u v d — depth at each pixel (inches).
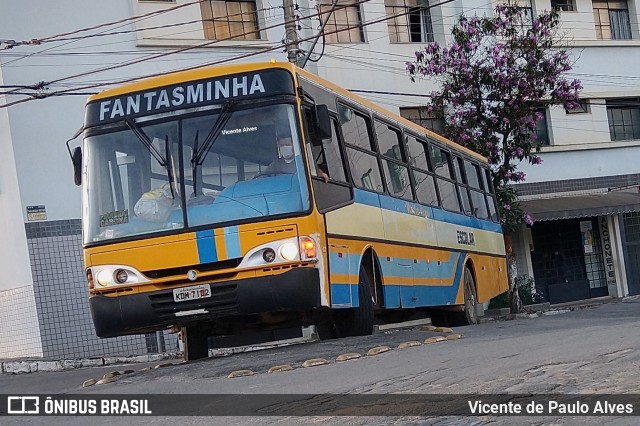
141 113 543.8
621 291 1517.0
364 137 649.0
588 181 1483.8
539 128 1464.1
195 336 602.5
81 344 1046.4
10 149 1050.1
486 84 1189.1
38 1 1069.8
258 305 512.7
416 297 708.7
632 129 1535.4
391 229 662.5
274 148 527.2
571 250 1499.8
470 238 895.7
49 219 1050.1
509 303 1245.1
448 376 368.2
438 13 1352.1
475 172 976.3
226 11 1194.6
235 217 517.3
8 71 1053.8
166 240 521.3
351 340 560.4
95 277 533.0
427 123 1334.9
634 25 1539.1
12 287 1072.8
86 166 547.2
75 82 1082.7
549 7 1460.4
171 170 531.2
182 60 1152.8
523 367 376.2
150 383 458.0
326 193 545.6
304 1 1235.9
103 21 1106.7
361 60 1280.8
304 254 513.0
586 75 1488.7
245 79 538.3
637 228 1546.5
